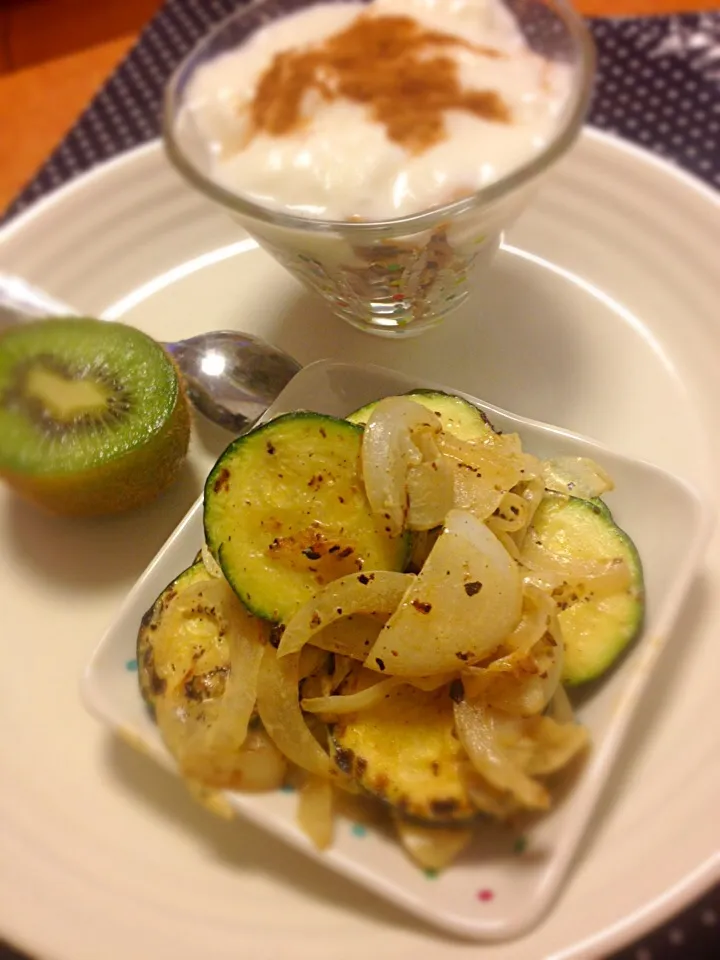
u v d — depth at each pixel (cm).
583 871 18
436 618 18
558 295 28
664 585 20
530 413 26
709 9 34
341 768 19
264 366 27
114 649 21
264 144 23
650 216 28
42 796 21
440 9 25
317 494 21
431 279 25
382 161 22
